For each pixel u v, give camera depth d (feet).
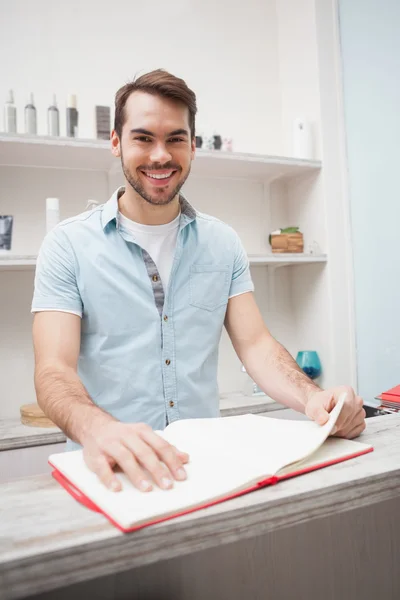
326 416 2.49
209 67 7.92
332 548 2.11
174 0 7.70
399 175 6.64
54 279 3.71
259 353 3.93
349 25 7.41
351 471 1.91
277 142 8.38
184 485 1.73
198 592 1.84
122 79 7.36
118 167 7.00
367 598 2.21
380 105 6.89
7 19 6.80
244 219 8.17
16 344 6.84
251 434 2.41
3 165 6.81
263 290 8.27
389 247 6.88
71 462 2.04
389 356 6.98
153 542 1.45
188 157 3.64
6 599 1.29
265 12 8.32
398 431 2.57
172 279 4.05
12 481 1.96
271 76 8.34
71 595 1.64
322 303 7.73
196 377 4.18
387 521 2.25
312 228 7.85
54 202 6.23
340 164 7.66
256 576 1.95
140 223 4.01
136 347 3.94
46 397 2.87
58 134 6.33
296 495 1.68
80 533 1.43
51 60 7.00
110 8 7.32
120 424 2.15
